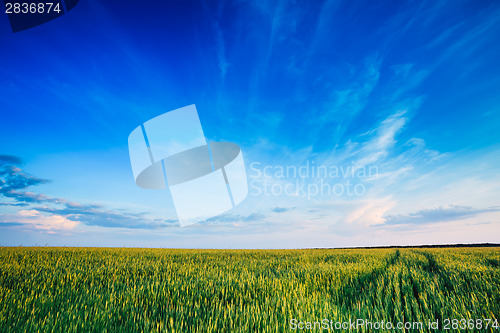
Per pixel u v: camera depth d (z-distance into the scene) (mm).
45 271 8227
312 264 11188
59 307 4535
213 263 11680
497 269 8156
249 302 5133
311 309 4320
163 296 5426
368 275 7602
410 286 5984
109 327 3668
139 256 14664
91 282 6719
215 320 3971
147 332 3559
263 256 15938
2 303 4461
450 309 4359
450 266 9320
